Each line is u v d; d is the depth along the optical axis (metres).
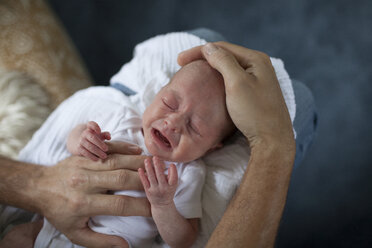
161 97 0.91
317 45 1.97
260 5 2.09
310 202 1.75
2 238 0.92
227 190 0.89
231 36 2.09
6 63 1.40
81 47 2.17
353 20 1.95
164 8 2.19
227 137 0.98
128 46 2.19
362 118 1.84
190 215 0.84
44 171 0.89
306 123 1.12
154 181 0.72
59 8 2.18
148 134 0.91
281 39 2.02
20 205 0.87
